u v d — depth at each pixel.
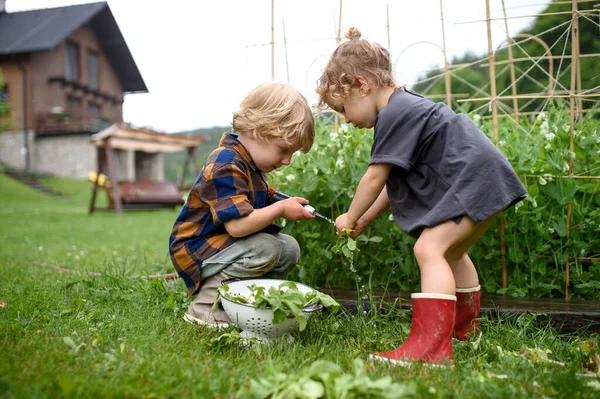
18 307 2.26
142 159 24.16
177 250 2.24
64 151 22.73
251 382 1.38
